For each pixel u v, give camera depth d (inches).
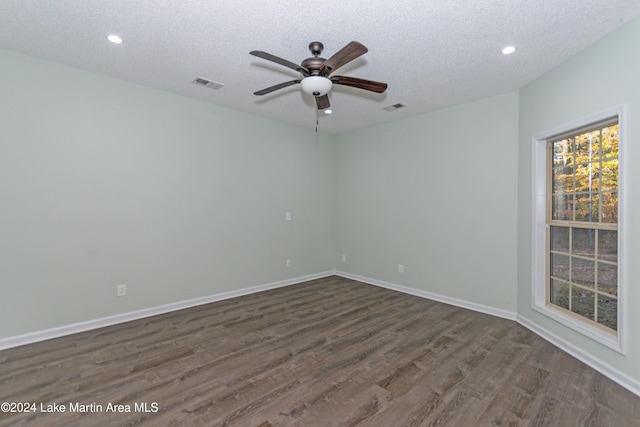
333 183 218.8
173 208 144.5
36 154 110.2
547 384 86.2
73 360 98.0
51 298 114.0
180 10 82.0
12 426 68.7
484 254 144.4
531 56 104.0
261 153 177.9
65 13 83.9
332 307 151.4
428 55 104.0
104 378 88.0
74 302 118.9
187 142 148.3
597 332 95.3
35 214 110.3
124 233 130.3
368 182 197.9
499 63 109.3
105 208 125.4
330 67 90.7
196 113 151.0
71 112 116.9
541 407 76.4
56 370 92.0
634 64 83.0
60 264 115.6
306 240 203.5
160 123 139.6
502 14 81.9
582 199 106.3
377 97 143.0
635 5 77.4
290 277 194.9
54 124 113.5
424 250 168.2
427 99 145.4
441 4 78.1
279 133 186.7
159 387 84.0
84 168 120.3
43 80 111.1
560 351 105.7
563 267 114.3
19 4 80.0
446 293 158.7
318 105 113.1
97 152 123.1
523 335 118.9
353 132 207.0
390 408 76.0
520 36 92.3
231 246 166.1
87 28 91.0
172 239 144.5
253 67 116.0
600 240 99.7
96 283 123.6
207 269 156.8
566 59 105.7
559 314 111.2
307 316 138.9
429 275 166.1
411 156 174.1
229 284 165.6
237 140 167.0
